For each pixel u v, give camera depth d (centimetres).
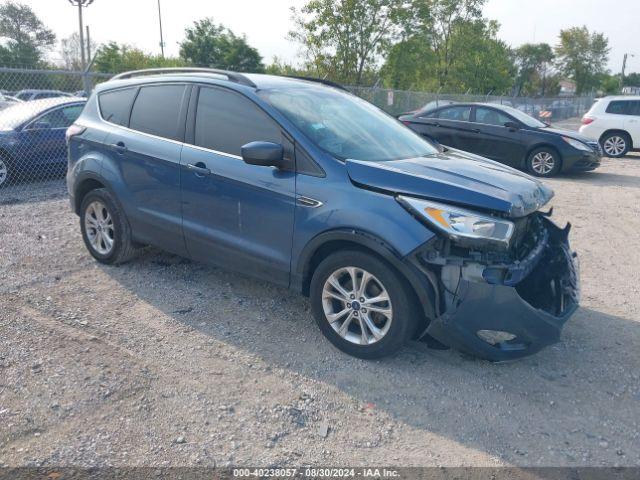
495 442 307
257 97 423
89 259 557
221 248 438
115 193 504
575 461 295
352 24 2495
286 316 446
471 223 337
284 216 395
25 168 929
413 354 395
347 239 363
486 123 1251
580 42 6662
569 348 415
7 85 1234
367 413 328
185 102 464
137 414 317
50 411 315
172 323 428
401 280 353
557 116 3441
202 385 347
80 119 550
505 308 338
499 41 3750
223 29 4225
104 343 393
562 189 1077
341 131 424
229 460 285
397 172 365
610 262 625
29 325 414
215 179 429
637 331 447
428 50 2805
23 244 600
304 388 349
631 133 1634
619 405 346
